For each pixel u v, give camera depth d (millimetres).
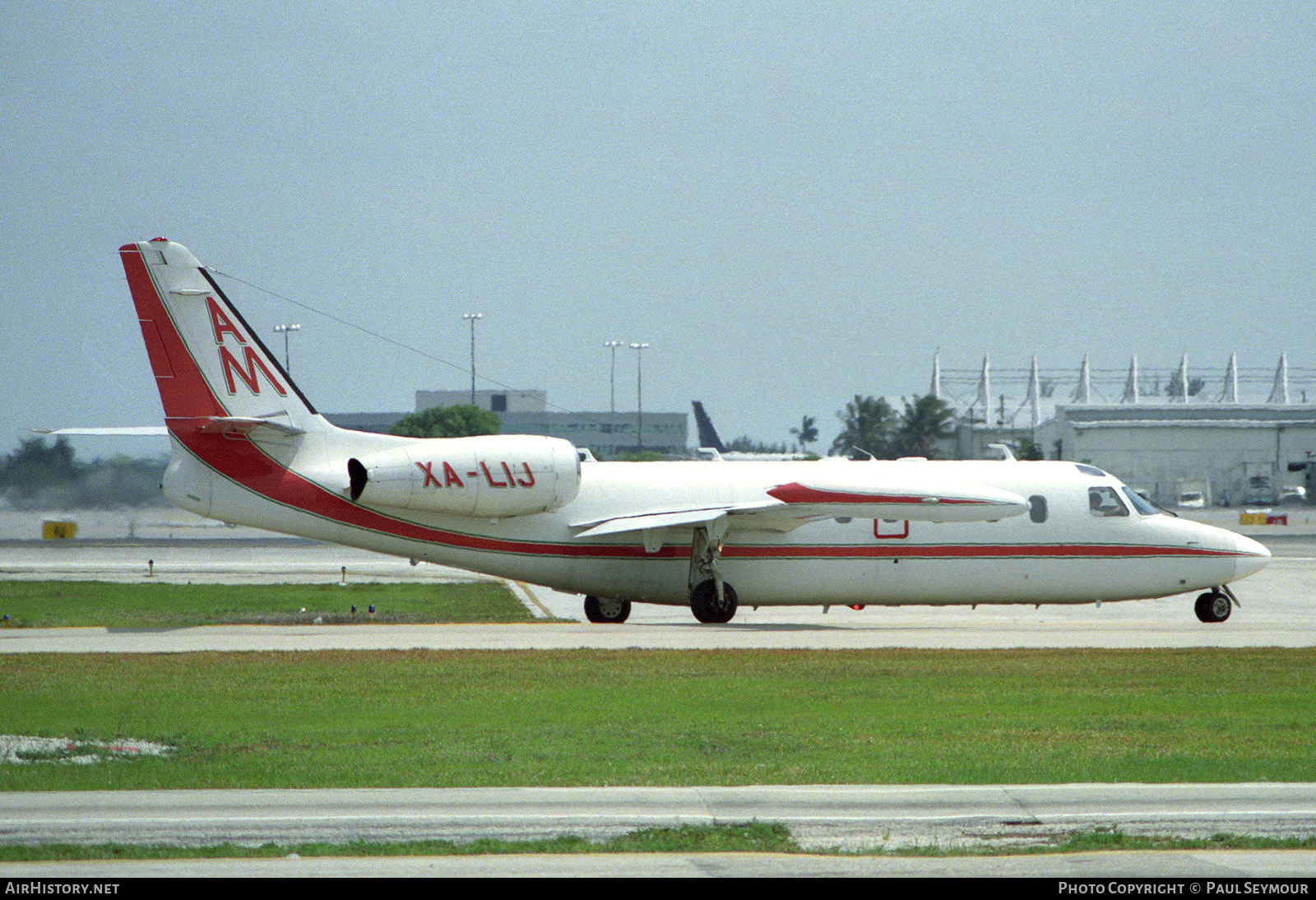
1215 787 47250
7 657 82438
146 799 45594
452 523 104812
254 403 101000
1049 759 51969
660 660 80750
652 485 109000
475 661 80000
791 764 51188
